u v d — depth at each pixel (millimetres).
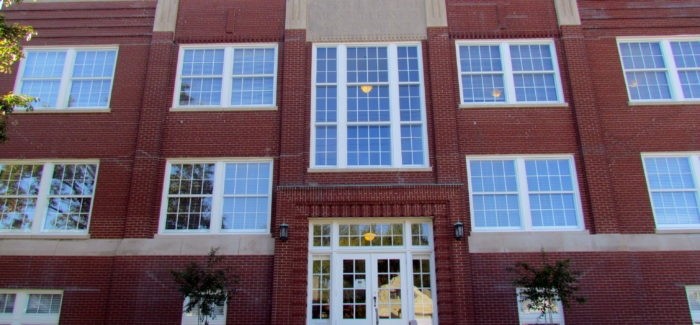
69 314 14602
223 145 16156
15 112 16641
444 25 17266
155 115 16406
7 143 16344
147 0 18062
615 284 14477
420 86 16688
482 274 14594
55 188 15992
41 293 14898
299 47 17078
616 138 16094
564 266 13273
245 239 15086
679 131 16125
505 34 17297
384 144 16125
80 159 16219
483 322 14219
